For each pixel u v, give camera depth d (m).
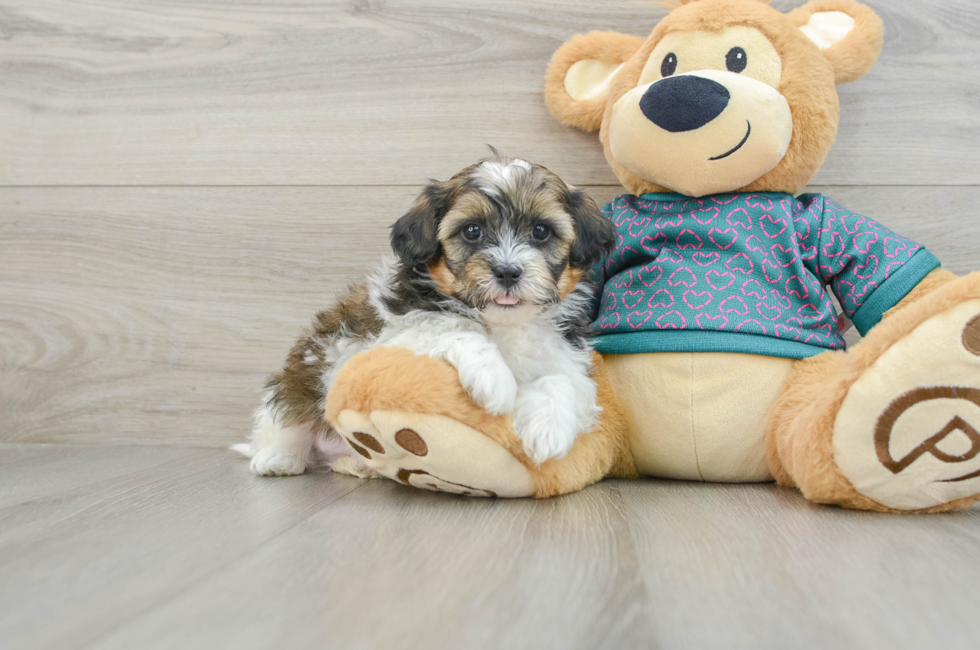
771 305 1.96
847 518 1.56
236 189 2.66
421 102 2.59
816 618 0.97
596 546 1.32
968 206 2.38
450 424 1.60
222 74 2.66
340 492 1.87
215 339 2.68
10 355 2.73
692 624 0.95
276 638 0.90
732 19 2.00
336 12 2.61
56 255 2.73
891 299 1.92
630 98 2.04
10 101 2.74
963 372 1.45
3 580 1.14
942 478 1.53
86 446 2.70
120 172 2.71
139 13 2.68
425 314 1.83
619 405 2.04
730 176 2.00
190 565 1.21
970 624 0.95
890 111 2.39
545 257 1.84
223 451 2.60
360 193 2.62
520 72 2.54
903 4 2.38
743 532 1.43
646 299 2.04
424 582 1.11
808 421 1.67
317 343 2.08
